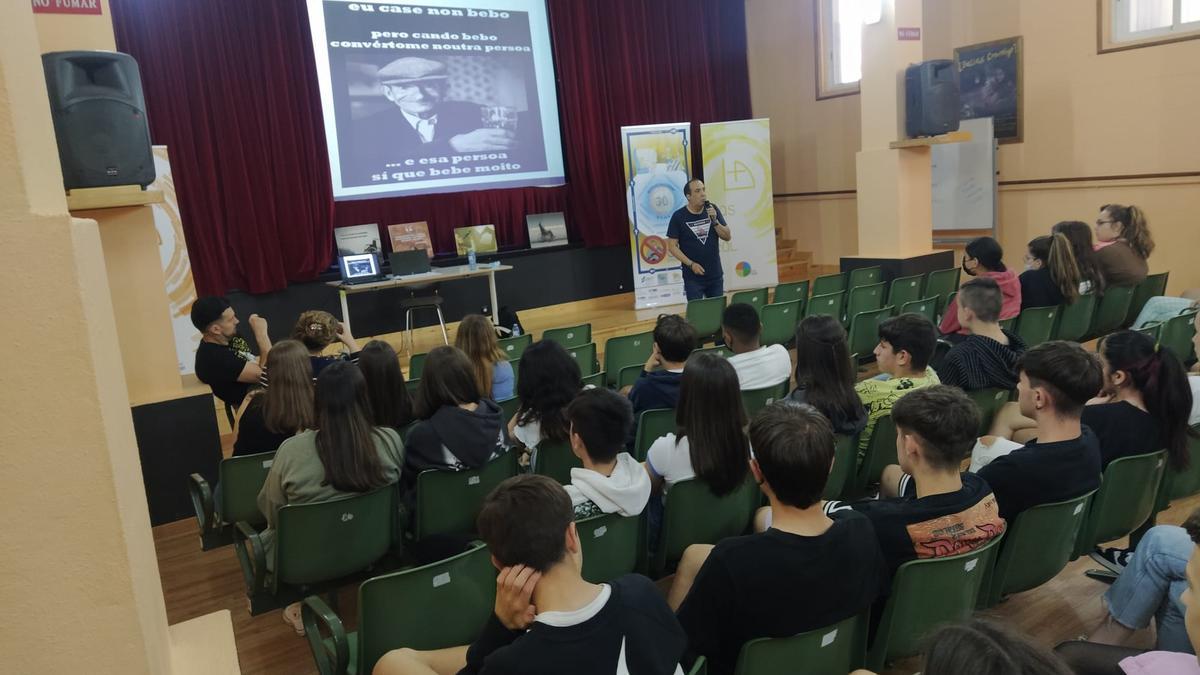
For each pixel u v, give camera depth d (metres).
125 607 0.69
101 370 0.68
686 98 10.09
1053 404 2.11
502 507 1.25
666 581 2.80
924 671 0.86
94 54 3.43
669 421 2.94
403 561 2.59
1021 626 2.44
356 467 2.31
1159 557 1.88
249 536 2.30
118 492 0.68
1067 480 2.07
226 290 7.14
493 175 8.56
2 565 0.65
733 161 9.03
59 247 0.64
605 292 9.38
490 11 8.44
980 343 3.07
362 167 7.80
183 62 6.80
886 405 2.76
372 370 2.79
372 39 7.76
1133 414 2.42
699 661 1.44
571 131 9.00
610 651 1.17
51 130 0.81
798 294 6.29
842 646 1.64
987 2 8.38
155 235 3.82
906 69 6.99
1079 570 2.76
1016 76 8.25
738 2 10.66
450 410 2.54
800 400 2.63
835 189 10.30
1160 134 7.29
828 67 10.19
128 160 3.52
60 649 0.67
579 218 9.14
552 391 2.72
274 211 7.32
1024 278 4.76
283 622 2.81
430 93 8.12
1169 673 1.31
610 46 9.32
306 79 7.42
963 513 1.80
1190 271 7.25
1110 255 5.09
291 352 2.71
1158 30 7.24
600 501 2.05
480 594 1.94
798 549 1.53
